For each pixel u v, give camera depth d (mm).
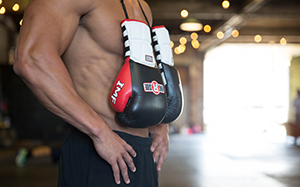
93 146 957
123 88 887
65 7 860
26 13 850
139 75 904
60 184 1013
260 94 17891
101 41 946
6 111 9336
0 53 9008
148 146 1062
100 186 920
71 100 820
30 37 807
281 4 9203
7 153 6930
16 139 8523
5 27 9297
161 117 958
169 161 5672
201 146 8188
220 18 9719
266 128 14555
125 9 1029
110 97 913
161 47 1116
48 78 801
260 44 13219
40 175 4449
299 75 15836
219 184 3848
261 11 9250
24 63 790
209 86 18062
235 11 9383
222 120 17938
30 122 9414
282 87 17281
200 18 9781
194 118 14359
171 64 1142
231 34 11594
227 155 6477
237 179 4141
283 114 17516
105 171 931
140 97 892
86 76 964
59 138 6484
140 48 931
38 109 9438
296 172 4664
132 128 1005
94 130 843
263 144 8688
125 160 917
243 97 18078
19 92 9438
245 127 15203
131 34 927
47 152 6090
